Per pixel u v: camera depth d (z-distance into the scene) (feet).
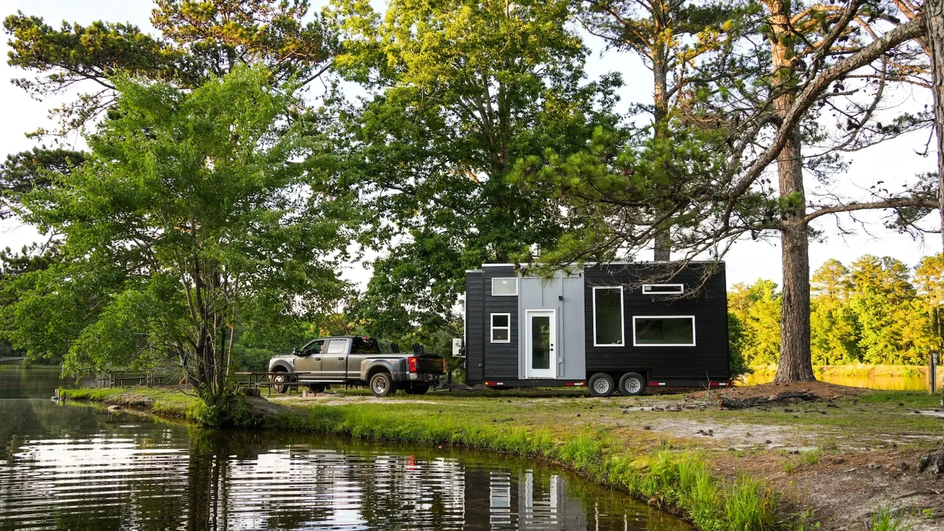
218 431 48.49
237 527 22.30
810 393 49.80
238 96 50.88
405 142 84.99
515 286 68.49
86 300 47.73
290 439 44.06
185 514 23.90
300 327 52.65
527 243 79.77
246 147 50.52
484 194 84.58
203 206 48.65
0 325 46.96
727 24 35.70
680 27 80.59
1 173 79.87
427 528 22.30
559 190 29.45
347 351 67.72
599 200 30.14
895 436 30.12
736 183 30.89
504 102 85.15
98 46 78.38
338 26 89.92
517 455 36.70
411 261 83.15
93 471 32.14
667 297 65.46
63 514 23.85
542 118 83.76
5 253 82.69
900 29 22.99
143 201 46.47
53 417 58.18
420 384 68.08
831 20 34.14
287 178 51.31
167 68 81.76
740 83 31.96
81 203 45.50
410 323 82.07
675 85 71.26
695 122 33.53
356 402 56.54
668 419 39.55
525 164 30.42
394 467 33.42
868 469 22.45
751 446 29.04
